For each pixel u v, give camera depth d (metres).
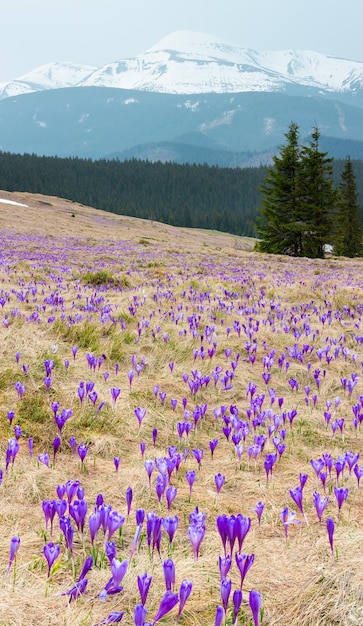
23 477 3.73
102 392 5.67
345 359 8.33
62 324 8.19
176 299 12.38
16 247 30.16
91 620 2.24
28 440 4.31
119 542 2.99
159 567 2.67
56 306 10.45
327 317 10.86
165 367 7.09
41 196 128.50
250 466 4.38
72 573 2.62
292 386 6.52
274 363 7.83
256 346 7.70
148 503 3.57
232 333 9.22
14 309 8.70
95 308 10.37
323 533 3.17
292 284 16.22
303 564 2.77
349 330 10.20
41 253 27.55
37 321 8.46
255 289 15.30
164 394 5.51
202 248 43.22
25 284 14.10
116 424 4.97
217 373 6.31
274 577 2.68
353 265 33.47
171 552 2.79
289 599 2.46
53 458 4.21
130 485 3.82
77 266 21.17
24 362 5.93
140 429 4.98
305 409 6.09
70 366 6.33
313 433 5.32
